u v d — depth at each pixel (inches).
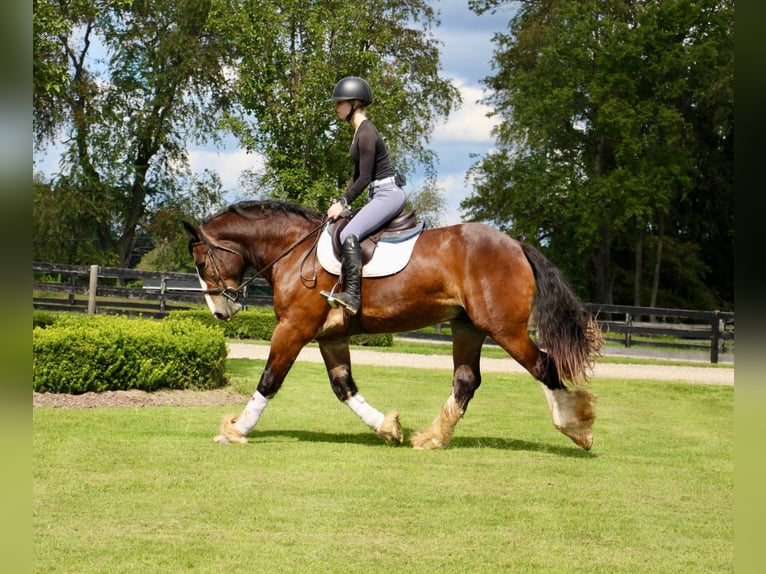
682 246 1943.9
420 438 354.3
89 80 1654.8
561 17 1679.4
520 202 1766.7
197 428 379.6
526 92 1722.4
